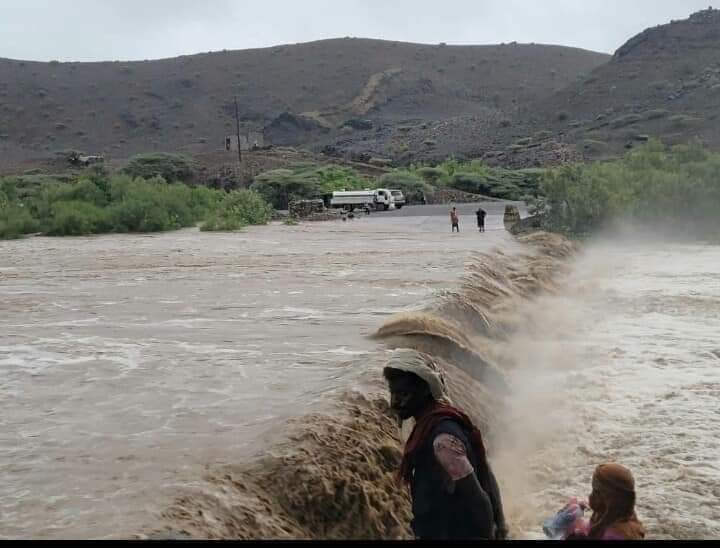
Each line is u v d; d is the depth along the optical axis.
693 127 115.56
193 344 11.94
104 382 9.55
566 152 114.38
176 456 6.75
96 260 27.62
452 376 11.03
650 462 9.72
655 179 49.22
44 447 7.04
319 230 49.44
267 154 120.25
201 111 191.12
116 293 18.12
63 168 117.62
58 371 10.16
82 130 177.25
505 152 125.75
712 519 8.07
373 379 9.23
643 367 14.59
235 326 13.62
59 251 32.47
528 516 8.26
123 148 167.88
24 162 127.06
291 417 7.78
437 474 4.51
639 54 157.25
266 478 6.46
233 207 57.94
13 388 9.27
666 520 8.02
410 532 6.99
